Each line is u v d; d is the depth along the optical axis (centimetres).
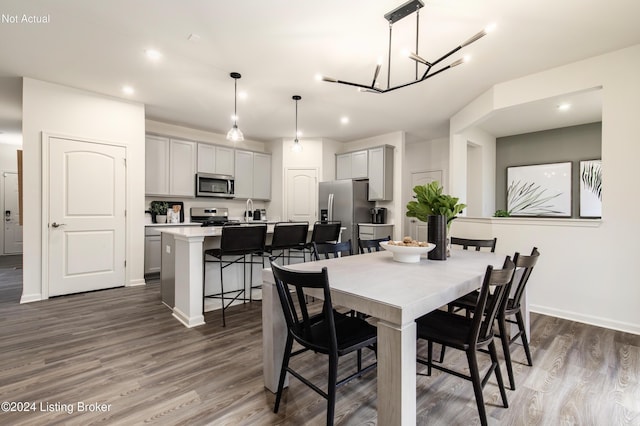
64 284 358
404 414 117
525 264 181
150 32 245
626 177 262
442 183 586
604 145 273
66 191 358
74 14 222
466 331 161
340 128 529
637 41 252
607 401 169
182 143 497
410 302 118
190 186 505
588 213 470
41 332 255
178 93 373
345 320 178
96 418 151
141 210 413
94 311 307
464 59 212
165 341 241
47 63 298
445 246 217
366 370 156
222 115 459
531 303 318
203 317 281
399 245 205
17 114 453
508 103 330
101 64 299
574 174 484
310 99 390
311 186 597
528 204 525
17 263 562
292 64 297
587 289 284
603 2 206
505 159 552
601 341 244
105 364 204
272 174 619
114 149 389
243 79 332
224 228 279
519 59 283
